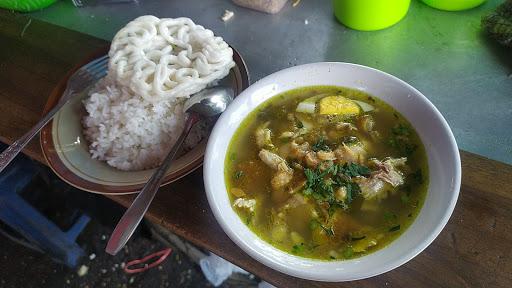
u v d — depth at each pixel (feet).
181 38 1.08
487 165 0.90
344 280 0.69
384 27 1.25
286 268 0.70
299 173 0.90
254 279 1.57
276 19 1.35
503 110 1.03
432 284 0.78
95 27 1.41
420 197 0.82
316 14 1.34
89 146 1.07
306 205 0.85
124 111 1.03
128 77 1.01
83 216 1.78
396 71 1.15
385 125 0.93
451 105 1.05
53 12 1.48
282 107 0.98
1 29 1.42
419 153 0.87
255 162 0.92
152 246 1.81
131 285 1.75
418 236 0.73
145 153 1.06
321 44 1.25
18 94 1.22
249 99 0.94
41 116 1.12
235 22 1.36
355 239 0.79
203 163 0.85
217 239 0.88
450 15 1.26
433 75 1.13
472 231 0.83
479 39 1.19
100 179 0.96
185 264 1.76
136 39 1.05
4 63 1.31
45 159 1.01
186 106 1.03
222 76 1.05
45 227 1.65
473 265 0.79
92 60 1.18
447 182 0.76
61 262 1.77
